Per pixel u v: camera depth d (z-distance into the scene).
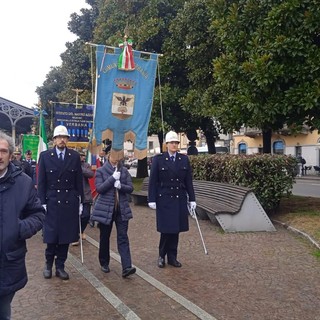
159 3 20.64
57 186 5.98
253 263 6.51
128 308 4.80
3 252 3.19
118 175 6.01
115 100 8.23
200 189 11.38
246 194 8.94
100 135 8.18
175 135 6.54
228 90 11.50
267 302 4.91
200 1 16.91
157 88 19.61
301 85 9.83
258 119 10.52
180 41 19.20
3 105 21.50
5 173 3.31
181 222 6.45
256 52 10.31
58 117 13.37
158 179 6.49
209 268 6.31
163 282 5.71
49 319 4.55
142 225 10.16
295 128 10.96
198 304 4.88
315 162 38.31
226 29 11.29
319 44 10.31
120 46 8.25
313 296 5.09
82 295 5.28
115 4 23.27
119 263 6.75
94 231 9.65
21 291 5.45
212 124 21.78
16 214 3.27
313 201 12.09
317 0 9.50
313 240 7.66
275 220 9.67
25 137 19.42
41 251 7.70
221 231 8.91
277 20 9.96
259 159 9.80
